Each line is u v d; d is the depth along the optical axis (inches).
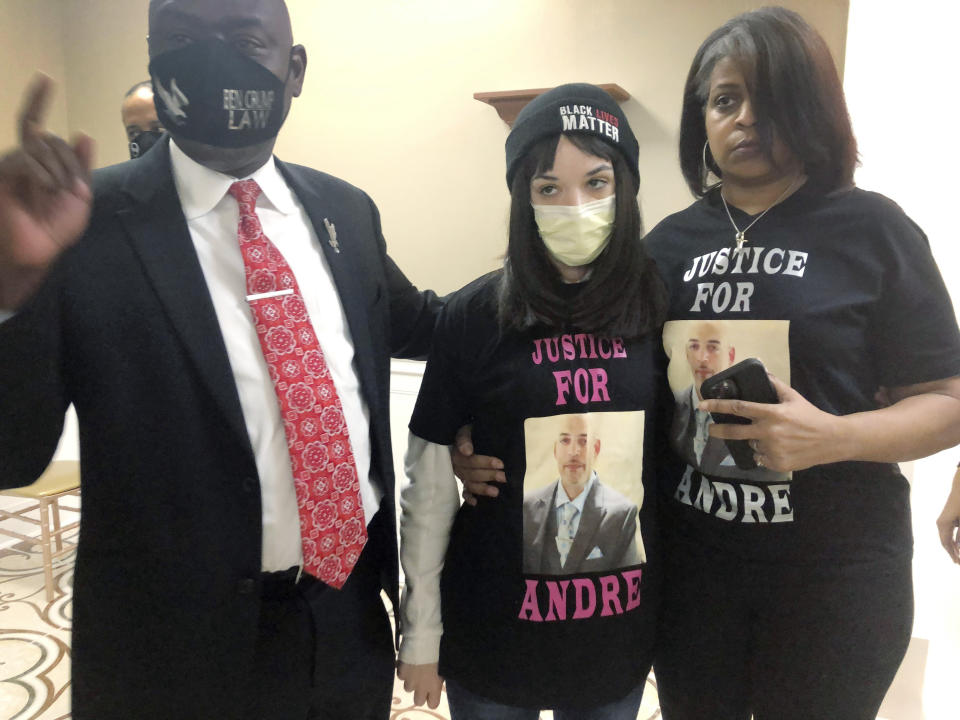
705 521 40.9
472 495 41.4
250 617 34.9
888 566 38.9
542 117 37.8
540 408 38.5
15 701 75.5
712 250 41.5
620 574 39.0
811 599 38.9
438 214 100.8
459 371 41.0
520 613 38.5
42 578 106.6
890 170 68.3
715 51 39.9
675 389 41.8
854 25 68.7
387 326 44.5
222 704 35.1
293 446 34.8
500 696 39.2
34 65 113.1
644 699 76.1
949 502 49.1
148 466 33.4
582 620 38.4
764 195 41.2
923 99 66.3
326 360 37.8
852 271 38.0
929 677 71.9
